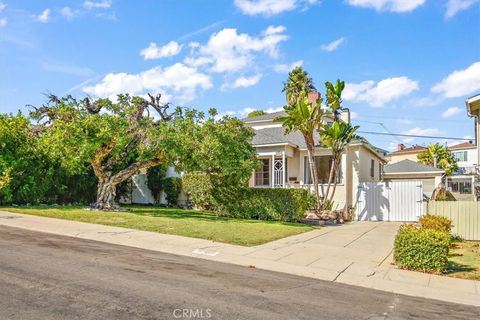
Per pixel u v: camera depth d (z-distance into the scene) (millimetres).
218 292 6520
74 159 17078
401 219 22062
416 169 34188
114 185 19234
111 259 8555
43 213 15711
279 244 11844
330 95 21422
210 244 11172
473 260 10789
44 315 4980
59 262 7895
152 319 5090
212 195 20375
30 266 7406
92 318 4977
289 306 6047
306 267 9180
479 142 19375
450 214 15031
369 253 11312
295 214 18938
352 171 23391
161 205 26047
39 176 20078
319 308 6070
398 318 5875
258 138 25078
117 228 13062
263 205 19406
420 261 9211
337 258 10336
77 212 16516
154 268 7980
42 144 19094
